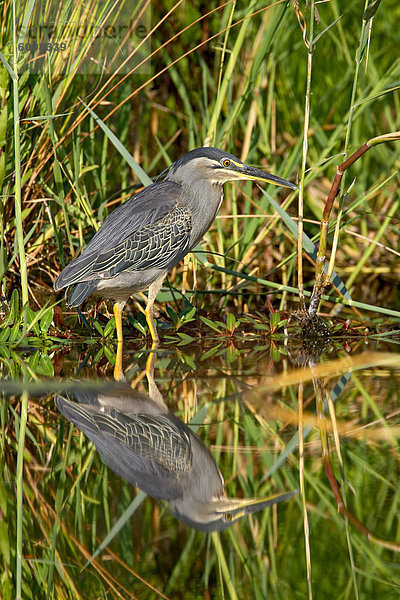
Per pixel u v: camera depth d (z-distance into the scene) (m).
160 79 13.67
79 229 10.36
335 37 13.17
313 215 12.96
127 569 4.43
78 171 10.26
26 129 9.52
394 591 4.16
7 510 5.14
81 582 4.34
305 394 7.62
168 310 10.36
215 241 12.12
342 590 4.17
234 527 4.86
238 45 10.78
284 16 11.34
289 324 10.59
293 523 4.89
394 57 13.47
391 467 5.70
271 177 9.91
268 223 11.77
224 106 12.75
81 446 6.30
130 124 13.16
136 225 9.56
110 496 5.36
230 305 11.70
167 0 13.49
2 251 9.62
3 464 5.90
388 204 12.97
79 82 10.63
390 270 12.25
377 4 8.60
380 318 11.02
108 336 10.11
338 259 12.70
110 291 9.70
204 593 4.18
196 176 10.03
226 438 6.42
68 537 4.80
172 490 5.45
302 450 6.09
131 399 7.54
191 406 7.30
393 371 8.48
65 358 9.19
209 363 8.95
